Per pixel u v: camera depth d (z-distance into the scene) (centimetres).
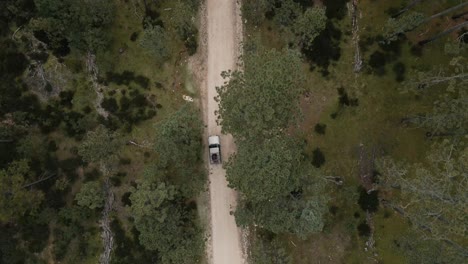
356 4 6119
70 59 6103
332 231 5947
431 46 6019
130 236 5994
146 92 6138
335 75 6078
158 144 5450
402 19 5494
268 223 5206
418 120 5659
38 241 5969
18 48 6050
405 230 5847
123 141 6056
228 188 6003
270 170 4766
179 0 5934
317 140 6031
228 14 6153
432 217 4828
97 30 5822
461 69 5319
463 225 4278
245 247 5953
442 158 4847
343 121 6044
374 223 5925
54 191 5997
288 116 5109
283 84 4891
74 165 6062
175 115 5478
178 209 5694
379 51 6062
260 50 5822
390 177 5303
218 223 5988
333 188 5991
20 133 6000
